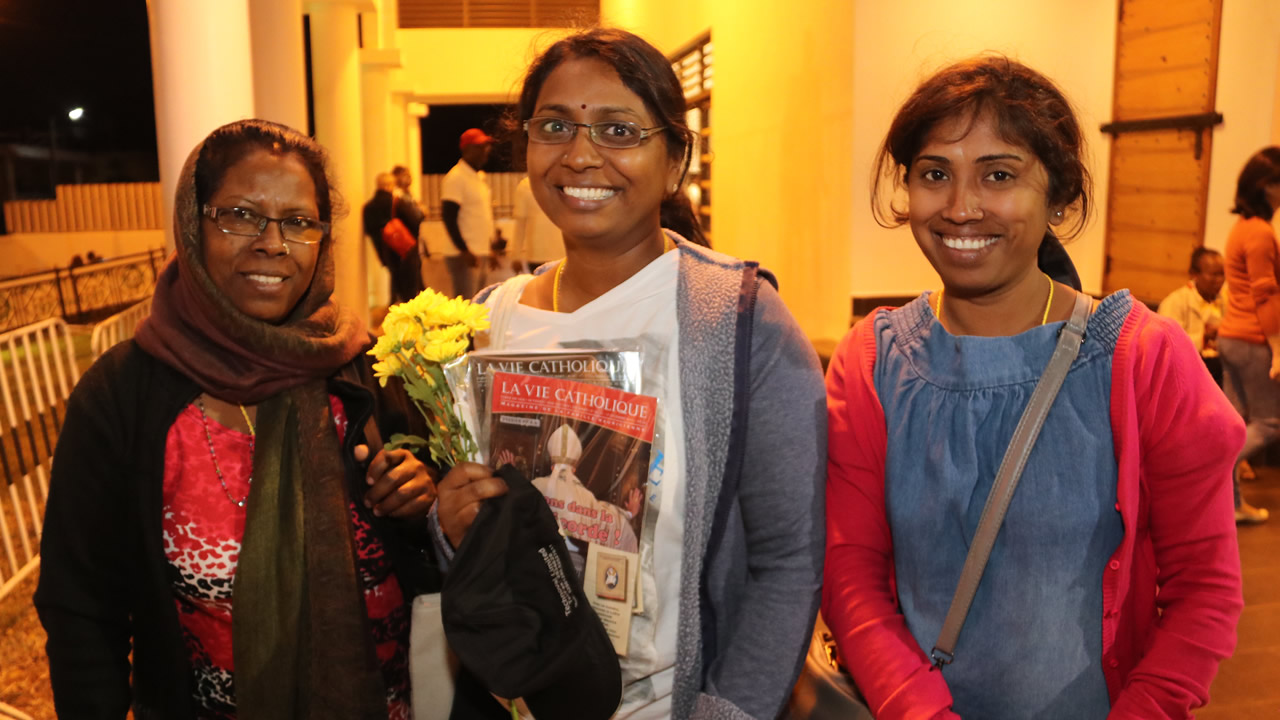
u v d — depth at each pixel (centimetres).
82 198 1608
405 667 150
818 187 659
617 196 127
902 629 130
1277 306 423
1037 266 133
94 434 132
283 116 679
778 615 121
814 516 124
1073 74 684
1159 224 664
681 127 129
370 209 893
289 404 139
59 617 132
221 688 137
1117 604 121
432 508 138
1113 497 121
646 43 127
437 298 127
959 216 125
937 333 134
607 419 125
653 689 124
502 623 116
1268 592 358
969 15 625
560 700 120
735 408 122
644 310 127
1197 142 621
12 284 1272
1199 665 117
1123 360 121
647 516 123
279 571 135
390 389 153
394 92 1392
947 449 127
